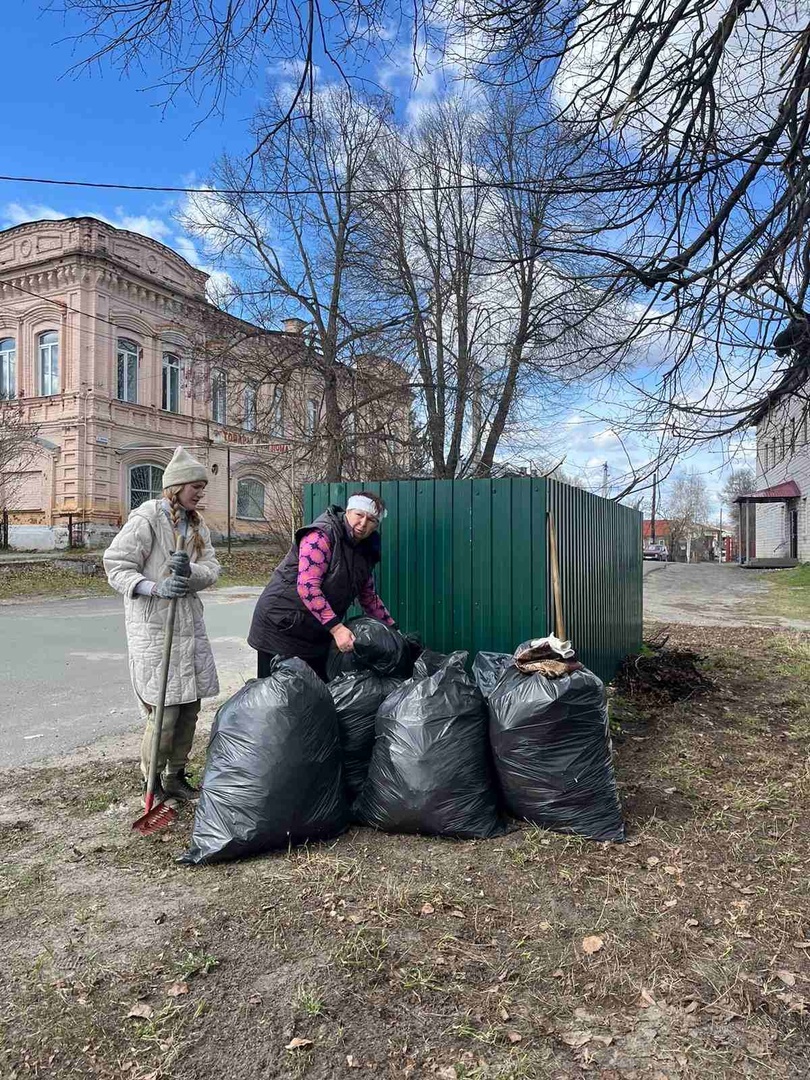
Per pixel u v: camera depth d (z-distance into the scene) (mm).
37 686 6602
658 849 3105
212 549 3654
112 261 23047
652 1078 1825
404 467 18812
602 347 4945
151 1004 2086
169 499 3479
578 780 3176
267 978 2197
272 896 2670
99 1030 1985
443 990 2146
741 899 2689
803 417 4820
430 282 18016
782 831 3309
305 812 3037
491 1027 1994
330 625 3365
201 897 2676
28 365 23531
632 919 2533
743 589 18984
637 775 4090
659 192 4664
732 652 8734
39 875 2859
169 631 3264
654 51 4160
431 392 18328
